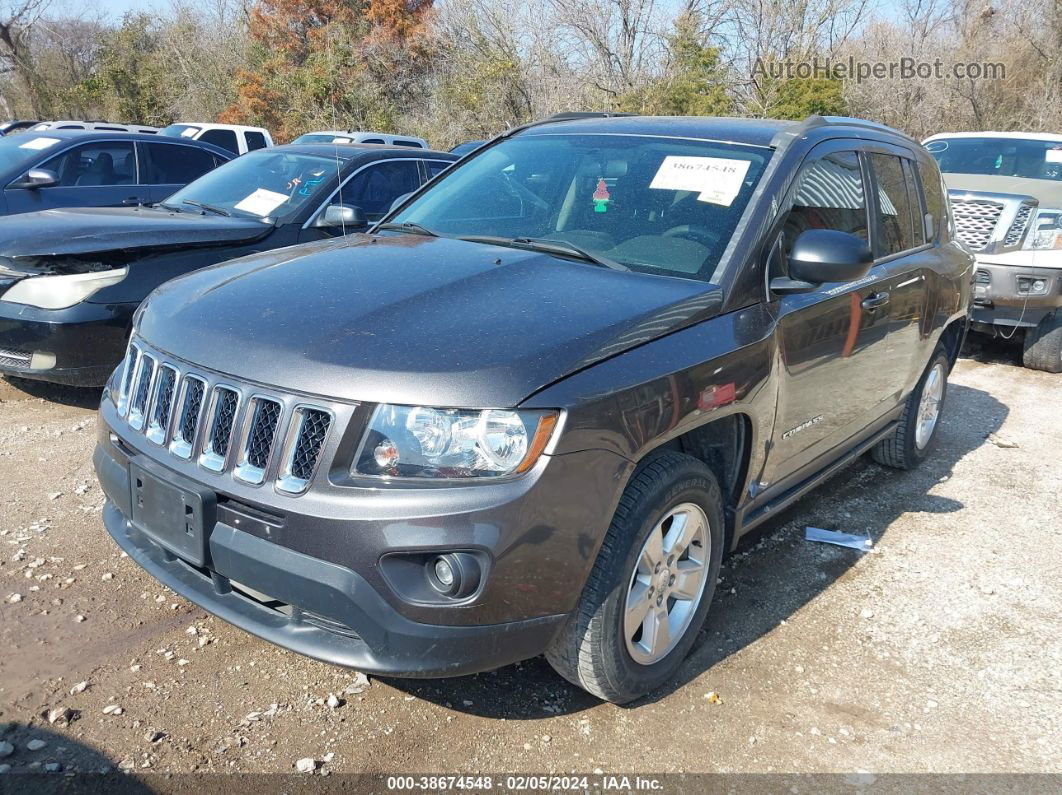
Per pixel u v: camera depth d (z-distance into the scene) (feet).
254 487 8.18
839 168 12.96
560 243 11.04
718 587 12.71
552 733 9.41
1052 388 25.21
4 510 13.57
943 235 16.88
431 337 8.36
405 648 7.91
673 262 10.65
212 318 9.19
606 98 84.43
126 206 22.18
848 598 12.64
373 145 24.20
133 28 115.55
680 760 9.14
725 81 83.56
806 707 10.12
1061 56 81.30
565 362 8.27
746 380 10.01
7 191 26.27
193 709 9.37
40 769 8.35
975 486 17.24
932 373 17.31
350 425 7.85
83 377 17.42
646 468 9.20
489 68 86.07
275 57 103.65
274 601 8.76
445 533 7.67
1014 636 11.89
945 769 9.25
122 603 11.25
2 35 115.14
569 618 8.71
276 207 20.65
